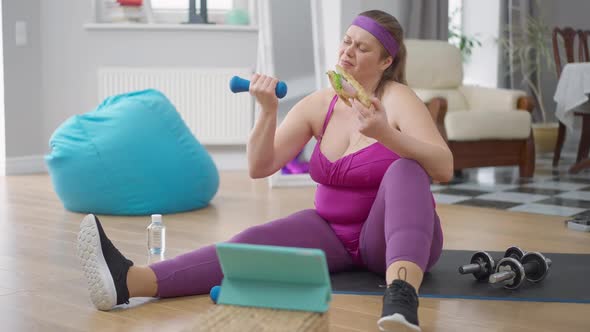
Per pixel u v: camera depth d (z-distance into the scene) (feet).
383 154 6.77
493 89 18.38
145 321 6.09
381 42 6.66
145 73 17.56
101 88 17.51
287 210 12.54
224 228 10.82
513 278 6.99
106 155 11.76
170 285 6.57
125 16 17.74
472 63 24.71
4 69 16.92
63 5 17.53
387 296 5.16
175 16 18.29
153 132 12.10
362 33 6.67
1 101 16.99
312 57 15.81
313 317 4.64
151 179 11.87
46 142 17.67
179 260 6.67
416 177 6.03
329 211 7.14
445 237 10.11
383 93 6.84
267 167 6.69
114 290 6.25
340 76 5.95
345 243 7.23
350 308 6.45
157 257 8.76
